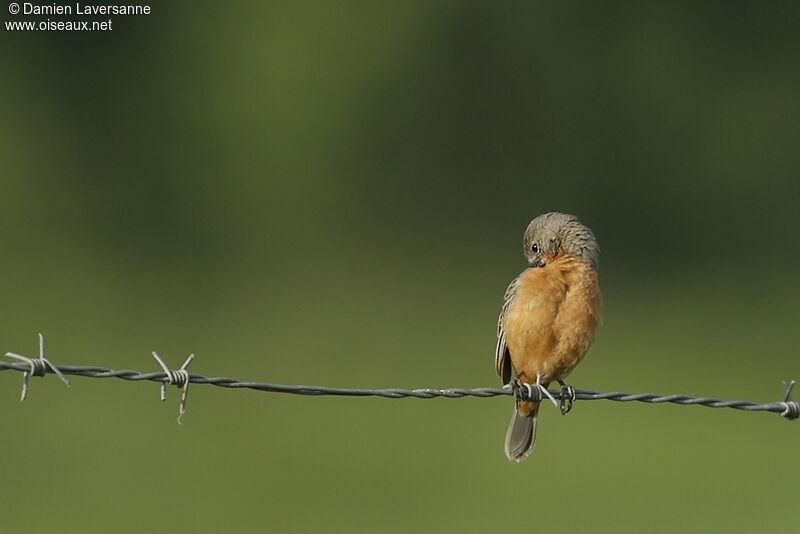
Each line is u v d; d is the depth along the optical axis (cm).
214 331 2055
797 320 2259
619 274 2566
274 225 2602
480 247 2648
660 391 1814
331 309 2197
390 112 2706
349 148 2688
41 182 2581
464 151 2722
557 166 2711
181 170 2636
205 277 2422
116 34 2683
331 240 2606
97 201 2594
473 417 1673
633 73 2712
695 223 2638
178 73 2694
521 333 907
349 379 1809
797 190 2619
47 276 2316
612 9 2764
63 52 2658
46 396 1645
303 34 2709
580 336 904
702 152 2672
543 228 940
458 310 2208
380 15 2764
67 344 1900
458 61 2744
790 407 808
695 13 2712
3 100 2611
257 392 1731
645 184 2680
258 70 2694
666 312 2300
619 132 2705
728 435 1652
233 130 2664
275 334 2030
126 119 2658
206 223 2595
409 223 2669
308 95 2689
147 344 1944
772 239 2602
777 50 2683
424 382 1806
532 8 2764
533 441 938
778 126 2644
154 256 2492
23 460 1445
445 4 2775
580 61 2731
